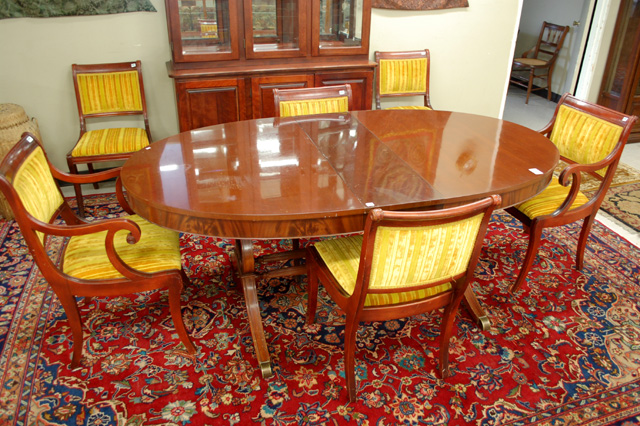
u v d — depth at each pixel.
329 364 1.74
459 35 3.45
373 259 1.29
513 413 1.55
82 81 2.77
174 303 1.66
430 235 1.26
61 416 1.52
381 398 1.60
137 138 2.72
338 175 1.61
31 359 1.74
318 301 2.06
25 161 1.55
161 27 2.92
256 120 2.17
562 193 2.12
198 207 1.40
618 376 1.69
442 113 2.34
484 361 1.75
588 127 2.14
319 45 2.94
